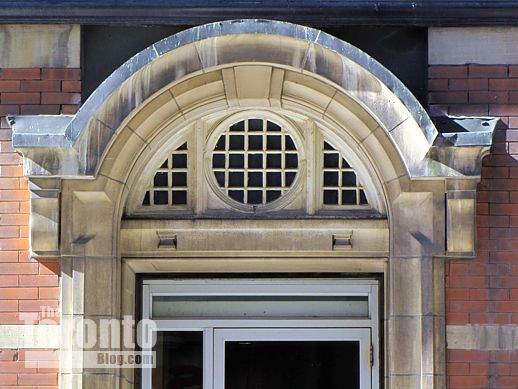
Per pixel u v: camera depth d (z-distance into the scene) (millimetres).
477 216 10594
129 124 10344
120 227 10586
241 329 11094
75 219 10453
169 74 10227
